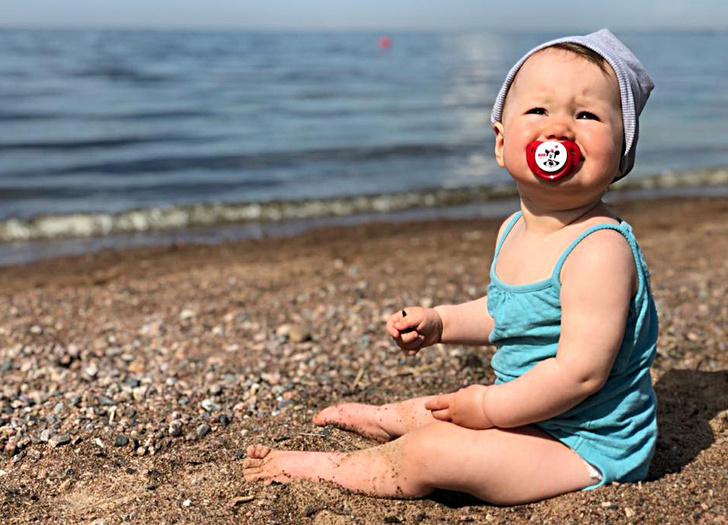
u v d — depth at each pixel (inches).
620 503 39.7
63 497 43.8
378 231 122.8
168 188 156.9
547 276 39.7
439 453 40.5
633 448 40.4
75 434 49.4
